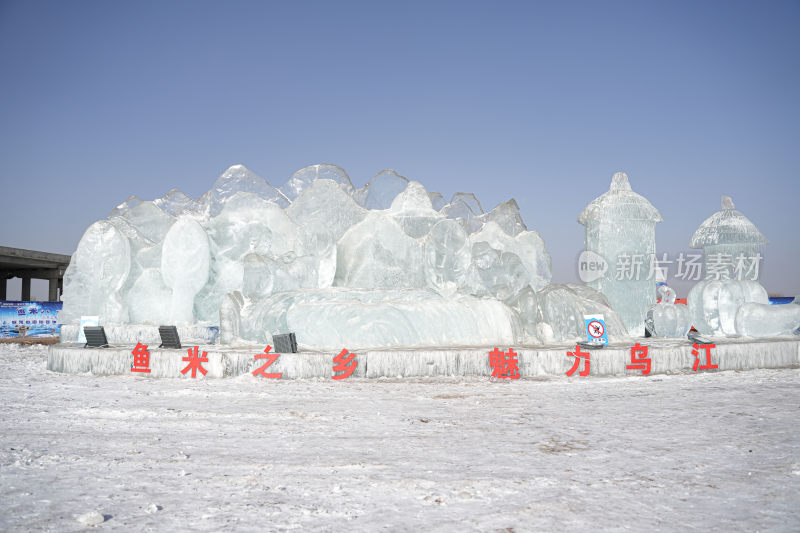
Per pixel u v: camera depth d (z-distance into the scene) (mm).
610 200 19375
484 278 18234
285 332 14648
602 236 19172
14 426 7820
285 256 17531
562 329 16297
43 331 30047
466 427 7695
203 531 4062
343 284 18016
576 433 7312
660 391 10977
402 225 19250
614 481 5254
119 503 4668
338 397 10242
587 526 4168
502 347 14109
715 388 11352
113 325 18000
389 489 5023
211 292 18719
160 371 12906
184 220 18609
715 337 17203
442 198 22594
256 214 19047
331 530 4086
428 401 9828
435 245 18594
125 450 6469
